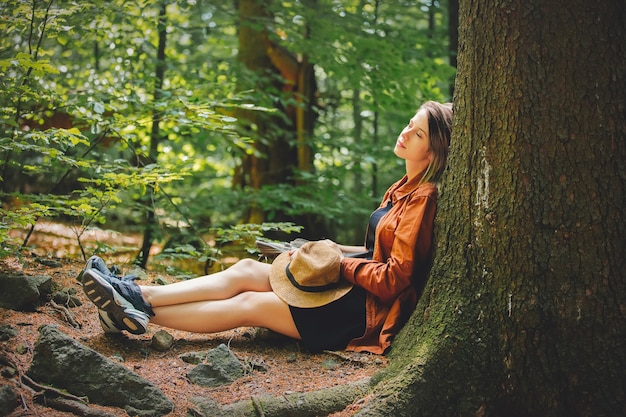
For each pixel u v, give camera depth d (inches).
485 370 91.7
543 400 89.2
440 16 366.9
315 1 261.4
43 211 123.4
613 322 86.4
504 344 90.7
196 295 111.1
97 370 89.5
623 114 87.2
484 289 93.3
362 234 327.6
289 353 112.5
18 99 141.8
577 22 86.3
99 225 265.3
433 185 109.3
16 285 113.0
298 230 169.2
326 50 249.8
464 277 95.9
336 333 111.6
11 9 146.1
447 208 101.4
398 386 90.7
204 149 305.7
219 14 279.9
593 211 86.5
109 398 88.4
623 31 87.6
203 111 156.6
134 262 174.4
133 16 202.2
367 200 318.3
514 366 90.0
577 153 86.8
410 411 88.5
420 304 101.9
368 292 112.4
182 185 316.2
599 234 86.5
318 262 112.3
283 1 258.5
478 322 93.0
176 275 171.2
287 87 313.4
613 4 87.0
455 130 101.7
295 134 308.7
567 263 87.4
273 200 271.9
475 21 95.0
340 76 259.1
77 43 193.0
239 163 311.3
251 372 103.4
